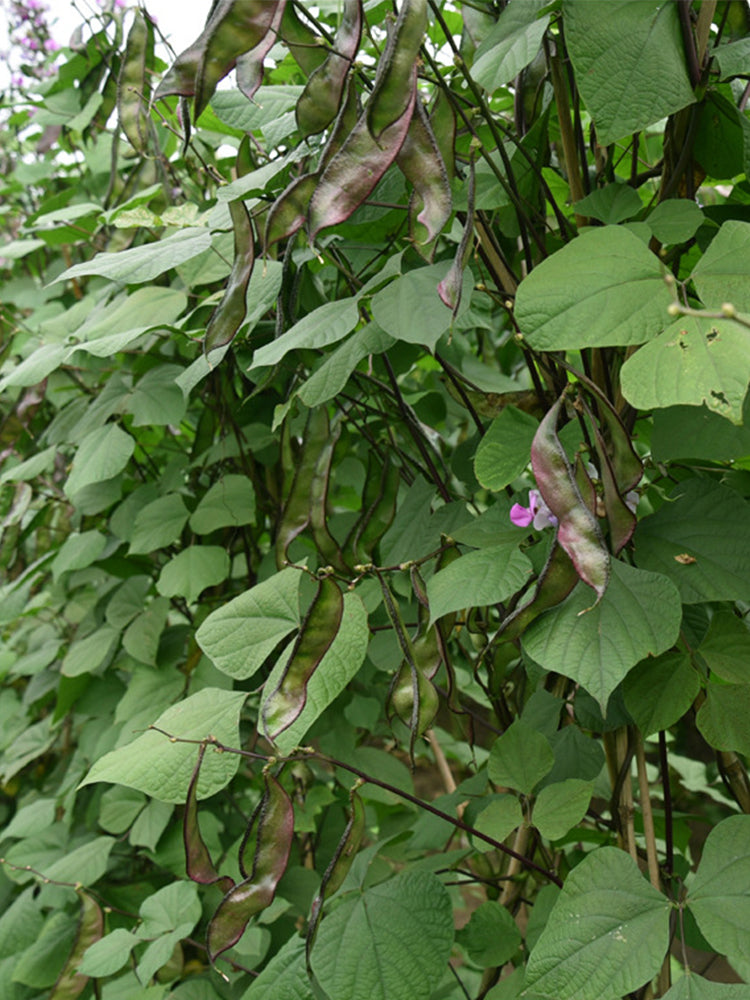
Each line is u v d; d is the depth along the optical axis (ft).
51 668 8.18
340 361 3.72
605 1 3.15
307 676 3.40
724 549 3.51
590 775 4.43
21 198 10.96
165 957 4.87
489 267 4.14
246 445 6.11
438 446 5.62
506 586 3.25
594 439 3.33
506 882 4.87
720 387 2.50
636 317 2.79
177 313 5.40
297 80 5.74
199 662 6.40
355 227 4.44
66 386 7.65
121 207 5.90
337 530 5.54
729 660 3.48
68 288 9.12
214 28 3.21
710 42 3.91
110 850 6.66
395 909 3.95
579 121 4.19
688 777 8.07
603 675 2.98
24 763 8.12
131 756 3.76
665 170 3.99
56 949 6.35
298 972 3.97
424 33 3.13
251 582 6.52
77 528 7.95
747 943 2.86
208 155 6.92
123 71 4.83
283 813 3.52
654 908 3.08
